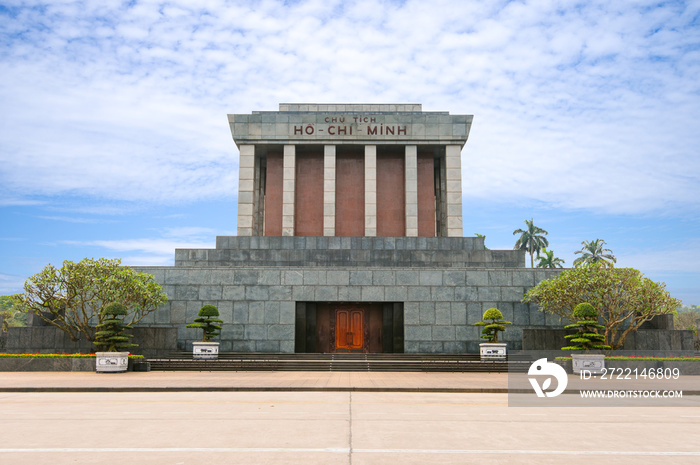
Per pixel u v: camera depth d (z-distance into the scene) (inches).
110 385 775.1
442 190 1876.2
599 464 321.1
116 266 1294.3
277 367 1136.8
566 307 1305.4
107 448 358.9
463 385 804.0
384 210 1831.9
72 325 1284.4
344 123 1793.8
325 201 1768.0
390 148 1836.9
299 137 1786.4
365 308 1462.8
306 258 1558.8
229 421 471.8
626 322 1349.7
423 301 1389.0
